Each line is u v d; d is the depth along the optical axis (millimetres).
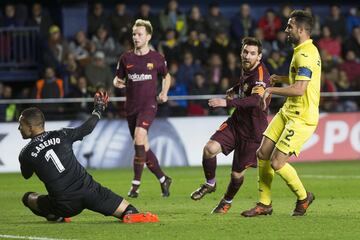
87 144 52406
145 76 34969
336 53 64250
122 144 52969
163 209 29625
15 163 51875
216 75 58906
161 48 60031
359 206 29719
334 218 25875
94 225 24656
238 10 71250
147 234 22641
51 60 58938
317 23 65375
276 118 26156
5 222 26250
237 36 63812
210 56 61031
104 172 49500
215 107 26172
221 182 41500
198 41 61219
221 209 27797
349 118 56594
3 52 62188
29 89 62750
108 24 63156
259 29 62625
